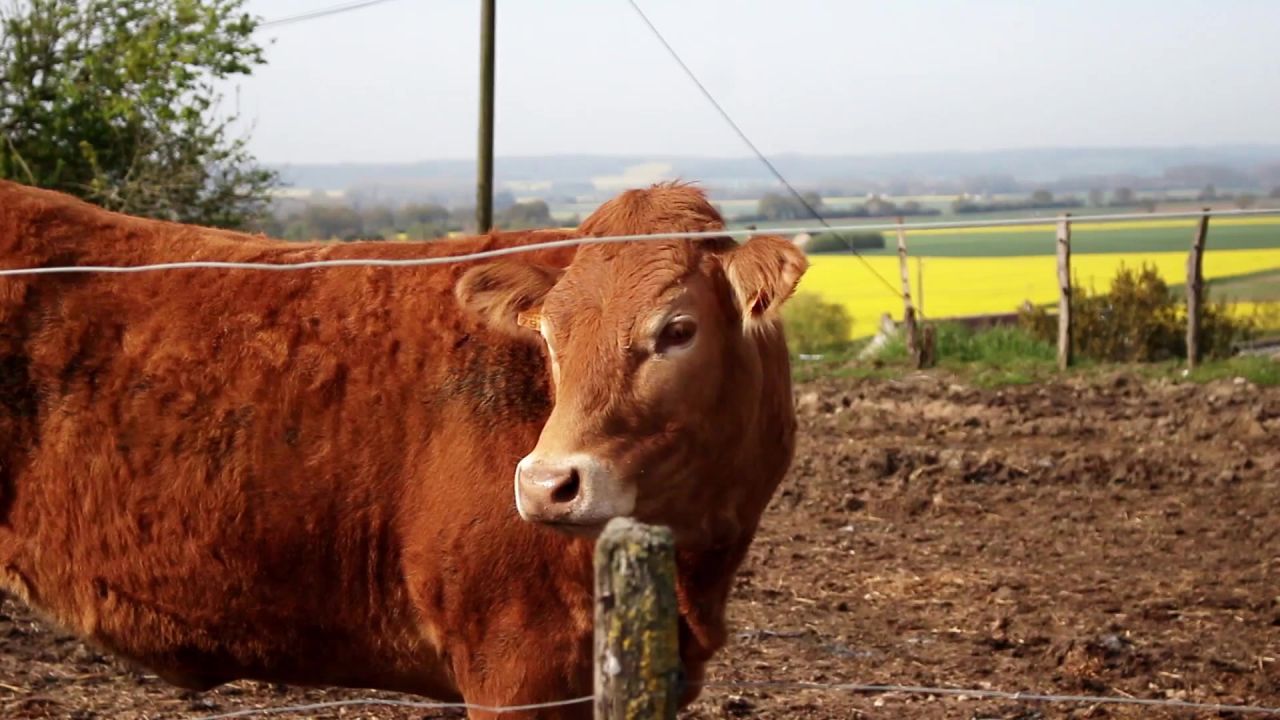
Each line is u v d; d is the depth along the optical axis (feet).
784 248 13.34
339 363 14.99
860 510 34.88
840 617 25.66
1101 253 177.78
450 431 14.60
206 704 20.42
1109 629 24.81
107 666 21.97
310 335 15.15
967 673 22.39
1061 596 26.96
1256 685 21.71
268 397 14.93
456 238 16.25
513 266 14.30
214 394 14.99
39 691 20.57
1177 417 46.21
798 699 21.12
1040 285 140.05
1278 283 123.34
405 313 15.19
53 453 15.14
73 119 66.85
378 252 15.87
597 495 12.97
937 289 140.97
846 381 57.62
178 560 14.97
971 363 63.00
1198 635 24.45
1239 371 56.80
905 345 66.28
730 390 14.15
